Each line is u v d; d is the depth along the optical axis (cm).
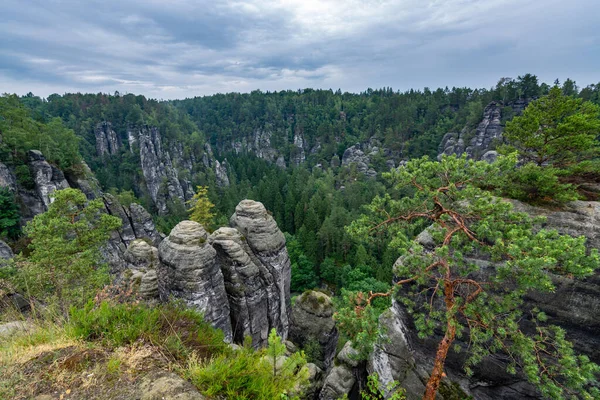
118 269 4219
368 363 1912
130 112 13338
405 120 15212
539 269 707
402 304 1592
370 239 1143
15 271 2011
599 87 11762
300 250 6506
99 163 12812
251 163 15612
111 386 560
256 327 2625
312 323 2911
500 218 957
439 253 793
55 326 741
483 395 1427
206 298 2166
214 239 2583
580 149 1582
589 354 1190
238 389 599
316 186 12238
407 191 9681
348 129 19438
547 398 1252
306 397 2023
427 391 876
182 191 12056
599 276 1155
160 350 677
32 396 529
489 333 832
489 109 12425
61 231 2114
